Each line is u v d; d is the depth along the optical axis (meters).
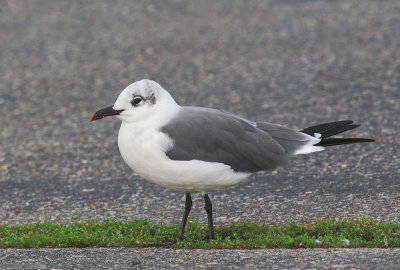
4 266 8.62
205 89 20.61
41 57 24.78
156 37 26.83
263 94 19.78
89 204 12.46
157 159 9.24
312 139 10.09
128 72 22.72
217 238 9.66
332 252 8.53
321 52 23.67
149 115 9.36
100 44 26.20
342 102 18.41
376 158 13.96
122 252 9.21
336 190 12.17
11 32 27.83
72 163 15.10
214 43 25.72
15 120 18.61
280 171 13.60
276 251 8.78
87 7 31.72
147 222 10.95
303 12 29.55
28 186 13.67
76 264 8.64
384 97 18.53
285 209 11.34
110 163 15.02
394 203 11.12
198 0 32.59
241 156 9.57
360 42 24.50
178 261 8.59
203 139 9.35
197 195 12.52
